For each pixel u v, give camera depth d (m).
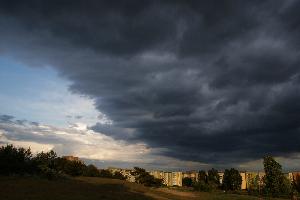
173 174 105.25
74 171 51.34
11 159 35.78
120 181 48.69
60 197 24.00
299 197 70.06
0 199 20.78
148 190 42.94
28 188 26.56
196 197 46.00
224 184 89.00
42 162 40.47
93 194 28.06
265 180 74.44
